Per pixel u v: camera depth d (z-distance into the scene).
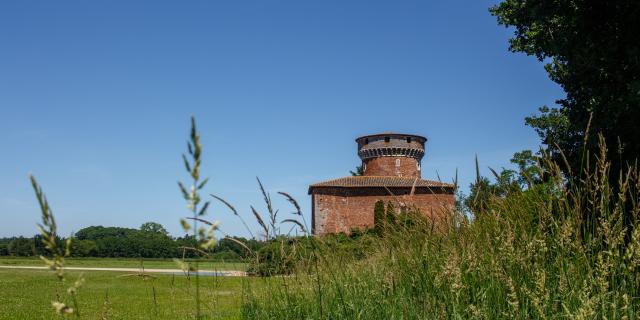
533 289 3.93
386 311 4.98
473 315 3.94
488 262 4.46
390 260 5.63
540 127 27.97
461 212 5.04
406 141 72.50
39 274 33.12
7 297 18.47
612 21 11.20
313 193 64.00
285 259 5.71
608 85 11.32
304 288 6.04
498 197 4.90
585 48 11.36
